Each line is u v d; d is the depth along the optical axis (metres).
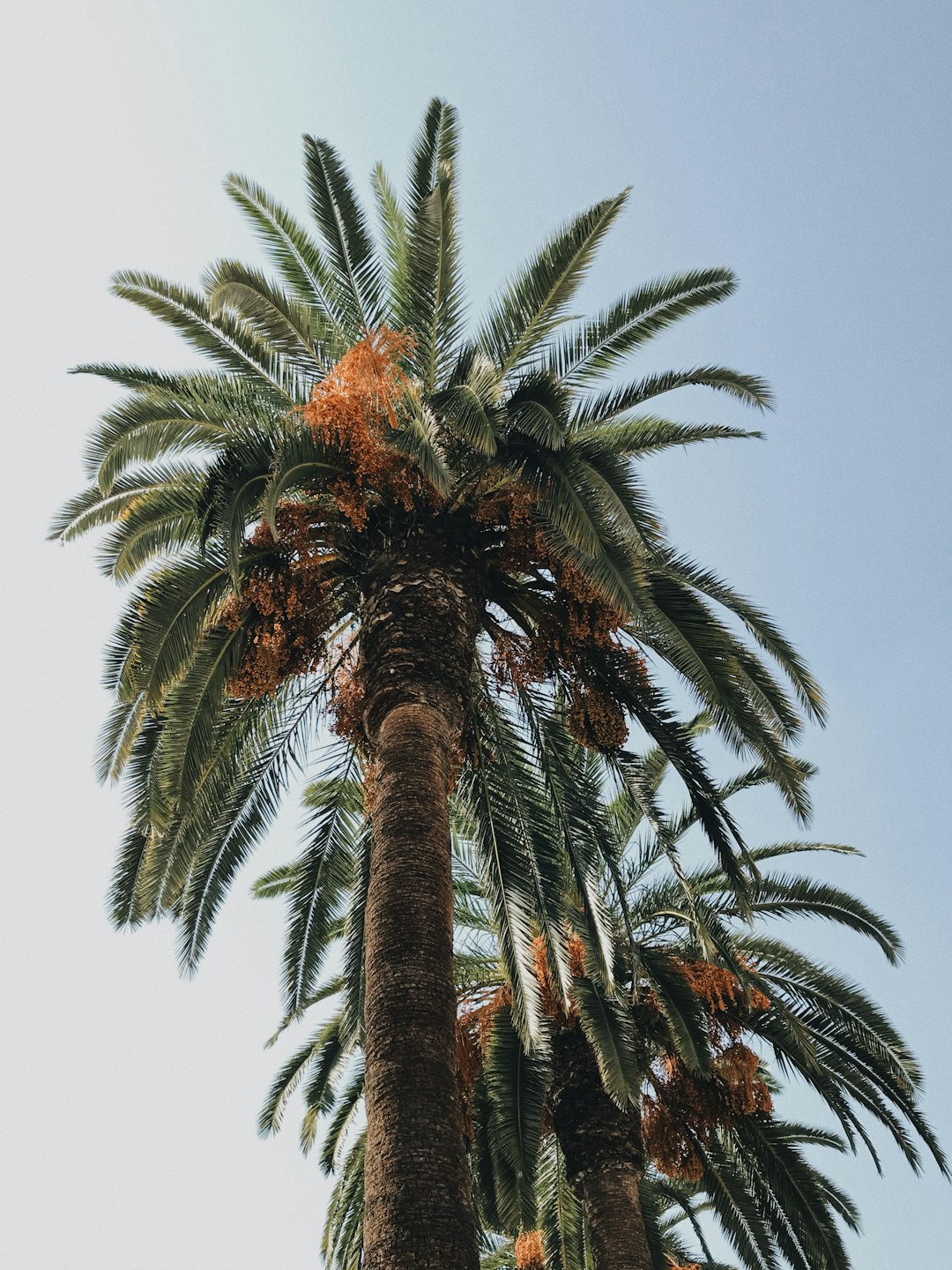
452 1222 6.98
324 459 11.01
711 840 12.37
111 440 11.70
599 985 14.77
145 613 11.14
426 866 8.95
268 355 12.73
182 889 13.49
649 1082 16.70
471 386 10.62
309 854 14.11
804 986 16.84
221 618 11.98
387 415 11.03
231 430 12.12
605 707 12.69
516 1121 13.80
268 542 11.65
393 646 10.67
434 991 8.20
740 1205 16.67
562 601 12.18
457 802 13.84
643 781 12.98
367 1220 7.14
